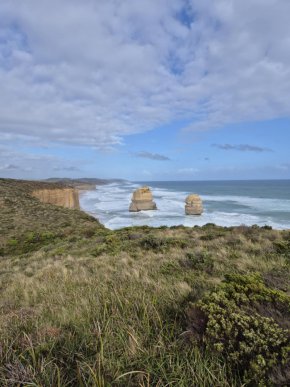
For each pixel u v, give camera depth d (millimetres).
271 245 7695
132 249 9570
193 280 4504
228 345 2088
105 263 7629
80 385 1810
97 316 2912
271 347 1952
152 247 9656
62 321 2941
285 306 2514
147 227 18922
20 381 1867
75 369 2053
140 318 2787
